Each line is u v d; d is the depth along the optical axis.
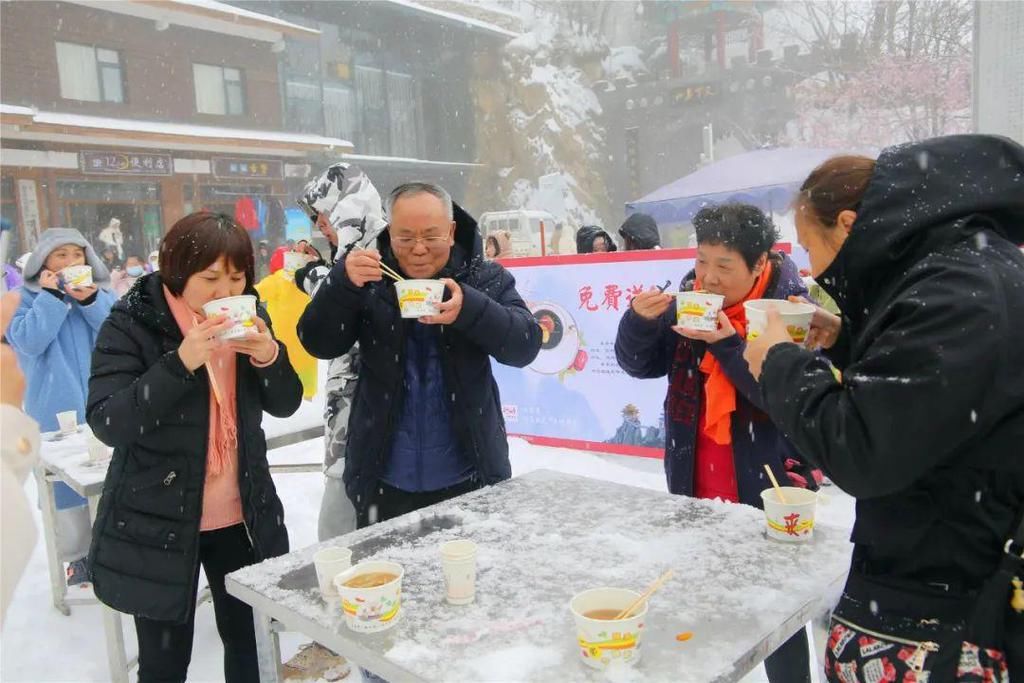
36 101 19.33
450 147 33.03
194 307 2.30
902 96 29.03
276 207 24.25
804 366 1.37
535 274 5.79
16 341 3.91
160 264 2.28
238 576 1.77
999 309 1.15
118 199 20.55
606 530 1.97
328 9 27.80
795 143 32.09
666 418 2.66
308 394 4.29
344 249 3.11
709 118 34.03
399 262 2.57
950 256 1.24
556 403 5.85
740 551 1.81
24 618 3.53
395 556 1.84
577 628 1.33
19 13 19.00
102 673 3.05
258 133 23.64
